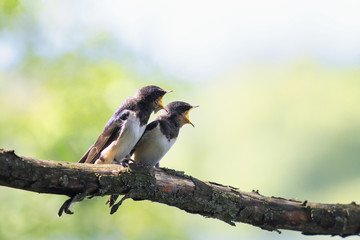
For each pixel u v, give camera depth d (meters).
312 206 8.84
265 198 8.74
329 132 23.62
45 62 13.50
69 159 12.38
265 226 8.71
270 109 25.80
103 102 13.04
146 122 10.77
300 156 23.39
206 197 8.23
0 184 6.70
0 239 11.95
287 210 8.70
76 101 12.94
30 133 12.66
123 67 13.89
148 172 7.81
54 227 12.34
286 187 23.16
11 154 6.63
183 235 13.52
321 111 24.44
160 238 13.01
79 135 12.57
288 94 25.80
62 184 7.00
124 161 10.88
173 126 11.70
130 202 12.94
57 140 12.45
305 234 9.01
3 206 12.36
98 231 12.45
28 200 12.52
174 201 8.08
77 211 12.52
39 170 6.82
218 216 8.48
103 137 10.45
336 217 8.81
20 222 12.29
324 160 22.83
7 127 12.84
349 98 24.23
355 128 23.33
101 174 7.38
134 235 12.73
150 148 11.32
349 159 22.45
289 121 24.91
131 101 10.72
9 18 13.35
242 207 8.46
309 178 22.83
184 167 23.69
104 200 12.69
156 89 10.93
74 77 13.38
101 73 13.49
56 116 12.73
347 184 21.95
